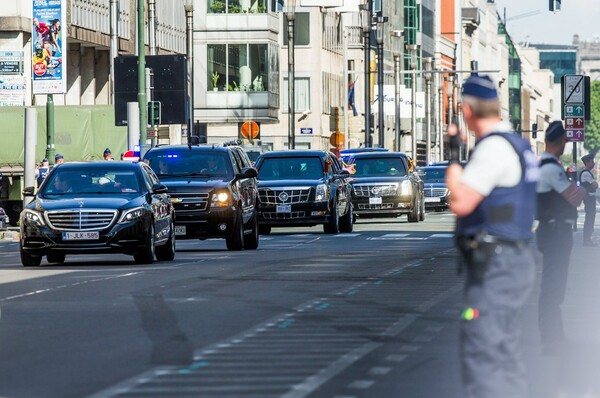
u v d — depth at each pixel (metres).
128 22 147.00
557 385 24.33
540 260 56.47
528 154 19.14
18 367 26.03
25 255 56.81
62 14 95.44
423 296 40.50
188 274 50.12
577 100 87.94
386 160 107.94
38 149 110.06
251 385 23.56
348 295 40.91
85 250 55.78
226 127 188.62
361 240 78.19
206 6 174.62
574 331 32.06
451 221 110.88
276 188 85.31
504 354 18.80
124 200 56.81
